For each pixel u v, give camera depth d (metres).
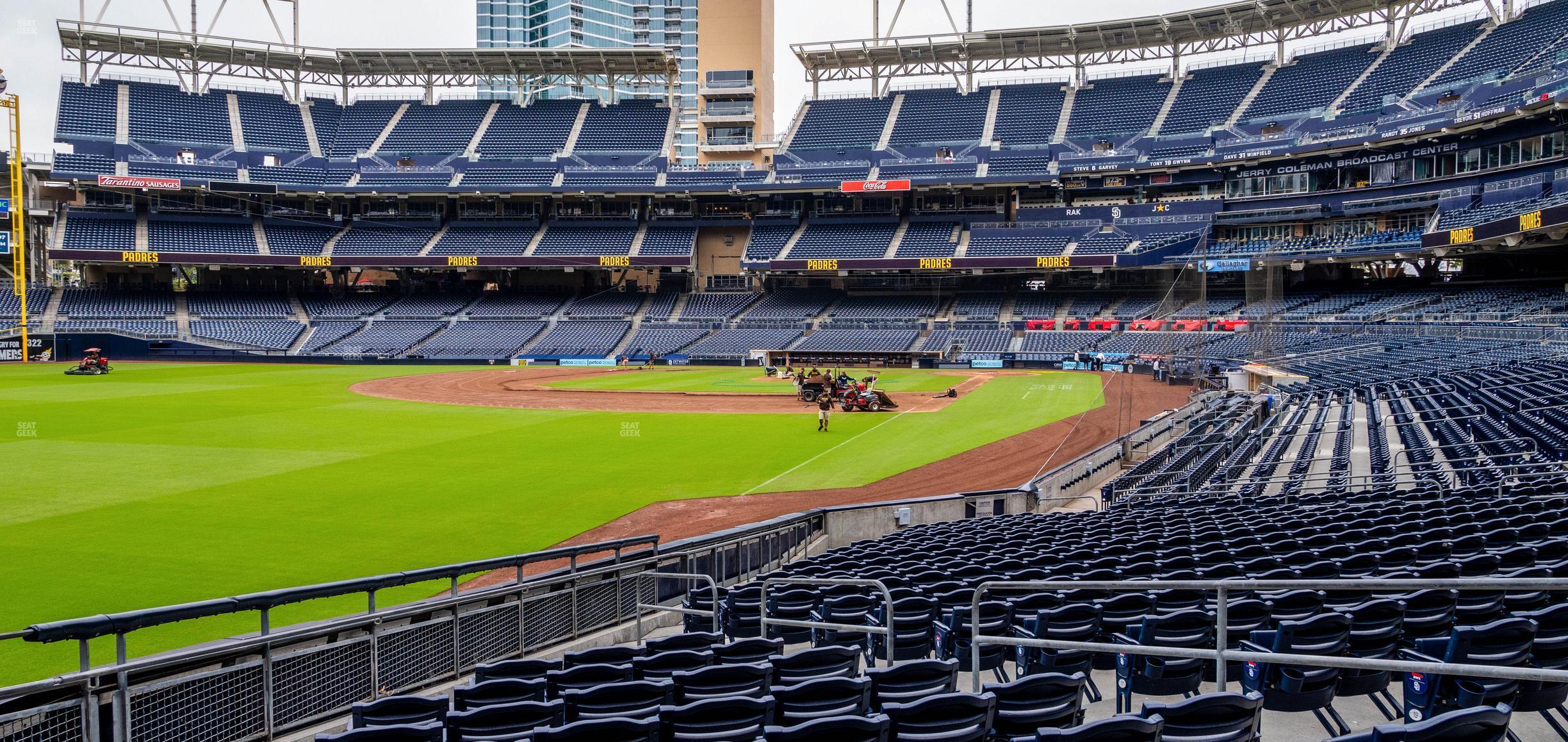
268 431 37.41
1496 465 19.34
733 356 81.06
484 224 93.44
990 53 90.62
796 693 7.04
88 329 81.88
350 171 89.69
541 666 9.34
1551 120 56.88
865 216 90.69
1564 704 7.71
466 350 83.88
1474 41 68.44
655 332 85.88
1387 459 22.91
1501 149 61.31
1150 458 28.48
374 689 9.91
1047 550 13.64
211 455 31.22
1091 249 79.31
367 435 36.31
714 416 43.47
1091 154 80.88
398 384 60.38
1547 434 21.22
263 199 90.25
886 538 18.06
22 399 49.03
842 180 84.94
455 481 27.08
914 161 87.06
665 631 14.05
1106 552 12.84
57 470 28.09
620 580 13.67
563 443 34.53
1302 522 14.38
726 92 97.38
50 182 83.31
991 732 6.69
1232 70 84.62
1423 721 5.14
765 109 104.44
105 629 7.51
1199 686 9.03
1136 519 17.17
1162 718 5.91
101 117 86.31
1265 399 38.00
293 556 18.84
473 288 95.69
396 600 16.16
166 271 90.50
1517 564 10.08
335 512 22.83
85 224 83.50
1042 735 5.54
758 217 92.50
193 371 70.69
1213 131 78.00
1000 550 14.53
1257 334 53.59
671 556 14.63
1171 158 78.06
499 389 57.62
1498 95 58.81
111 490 25.25
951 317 83.88
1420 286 68.12
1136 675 8.46
